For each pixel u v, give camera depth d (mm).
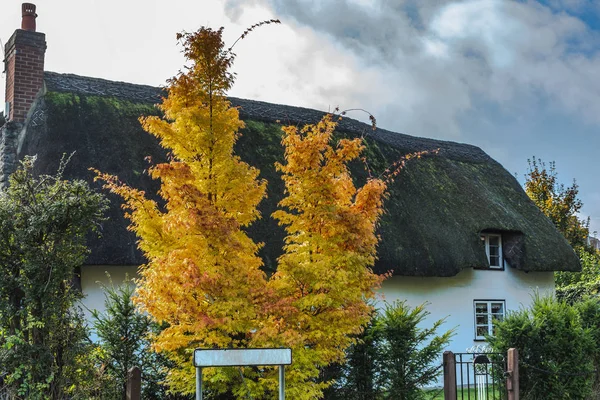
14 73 15727
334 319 9258
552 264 20047
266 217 15219
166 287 8492
